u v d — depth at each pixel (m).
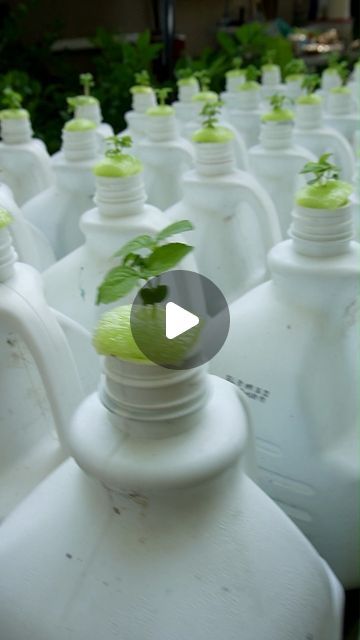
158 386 0.32
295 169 0.90
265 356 0.52
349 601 0.55
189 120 1.25
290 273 0.50
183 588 0.34
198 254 0.77
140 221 0.63
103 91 1.54
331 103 1.18
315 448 0.51
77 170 0.88
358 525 0.51
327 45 1.90
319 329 0.51
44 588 0.36
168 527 0.35
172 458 0.33
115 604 0.34
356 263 0.49
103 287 0.31
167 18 1.80
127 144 0.66
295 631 0.35
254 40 1.74
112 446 0.34
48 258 0.86
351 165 1.02
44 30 2.04
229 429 0.35
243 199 0.75
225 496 0.36
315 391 0.51
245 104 1.26
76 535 0.36
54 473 0.41
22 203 1.02
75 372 0.50
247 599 0.34
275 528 0.37
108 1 2.10
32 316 0.48
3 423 0.51
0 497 0.50
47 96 1.68
